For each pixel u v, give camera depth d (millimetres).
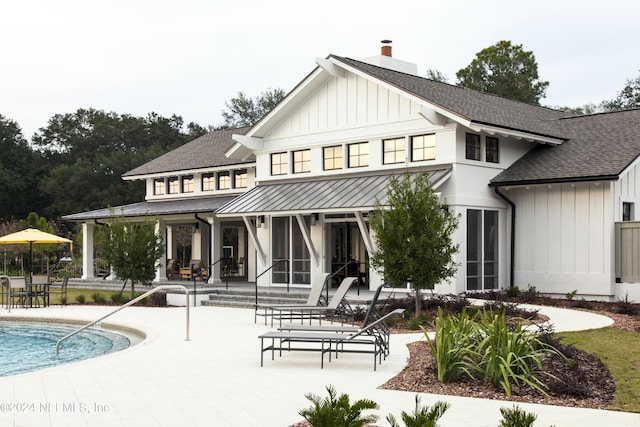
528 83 55812
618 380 10359
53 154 70500
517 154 25359
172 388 10125
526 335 11773
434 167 23172
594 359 11719
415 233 17844
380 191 22781
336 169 26062
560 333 14758
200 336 16172
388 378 10859
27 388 10133
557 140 25562
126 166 64250
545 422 8023
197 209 29500
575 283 22828
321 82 26375
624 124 26000
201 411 8672
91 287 33062
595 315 18375
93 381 10656
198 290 25672
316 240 26328
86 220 34531
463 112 22656
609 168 21922
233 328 17781
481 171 23609
